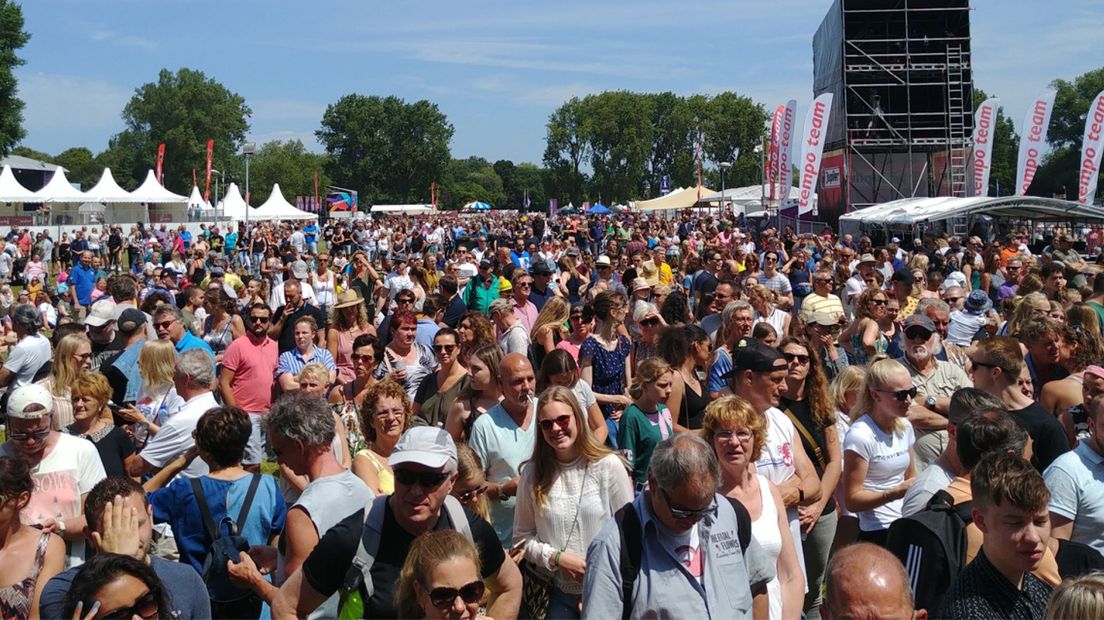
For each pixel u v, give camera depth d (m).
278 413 4.48
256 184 129.88
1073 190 94.06
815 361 5.73
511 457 5.66
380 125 135.88
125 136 125.94
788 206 42.31
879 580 3.09
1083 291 10.91
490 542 3.89
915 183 39.16
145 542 4.11
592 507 4.67
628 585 3.75
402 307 8.92
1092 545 4.62
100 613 3.32
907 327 7.25
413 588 3.39
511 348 9.05
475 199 165.50
